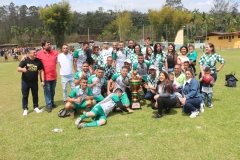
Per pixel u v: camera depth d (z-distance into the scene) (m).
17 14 88.12
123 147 4.11
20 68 5.89
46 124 5.35
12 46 60.59
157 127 4.95
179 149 3.99
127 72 6.23
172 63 7.21
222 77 11.17
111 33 50.62
